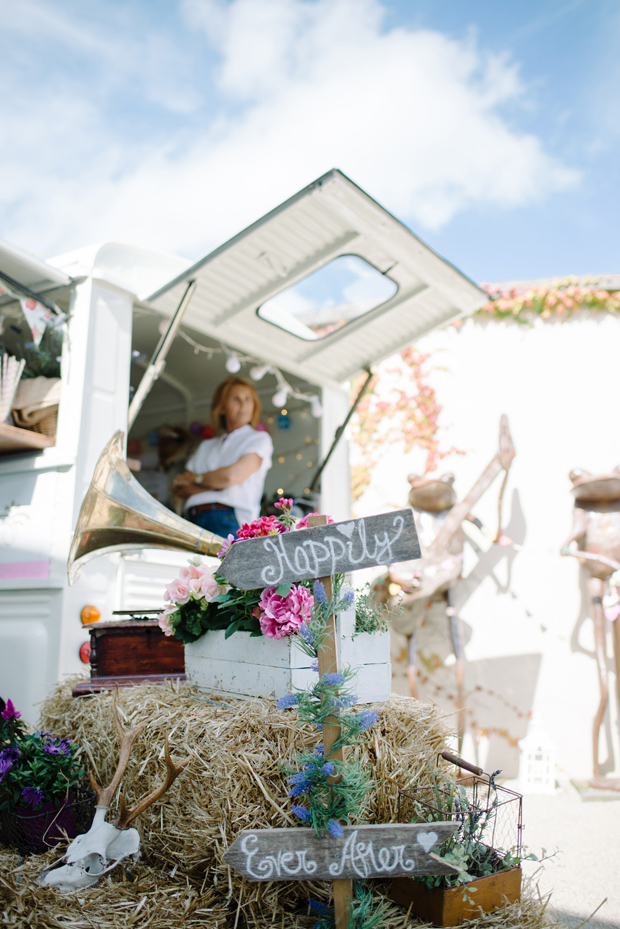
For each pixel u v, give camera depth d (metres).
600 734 5.46
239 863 1.68
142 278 4.12
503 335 6.27
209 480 4.94
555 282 6.11
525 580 5.84
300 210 3.62
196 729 2.06
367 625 2.23
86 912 1.82
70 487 3.50
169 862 2.07
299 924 1.88
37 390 3.76
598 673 5.46
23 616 3.45
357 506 6.57
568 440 5.93
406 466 6.45
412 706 2.32
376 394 6.68
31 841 2.24
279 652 2.09
